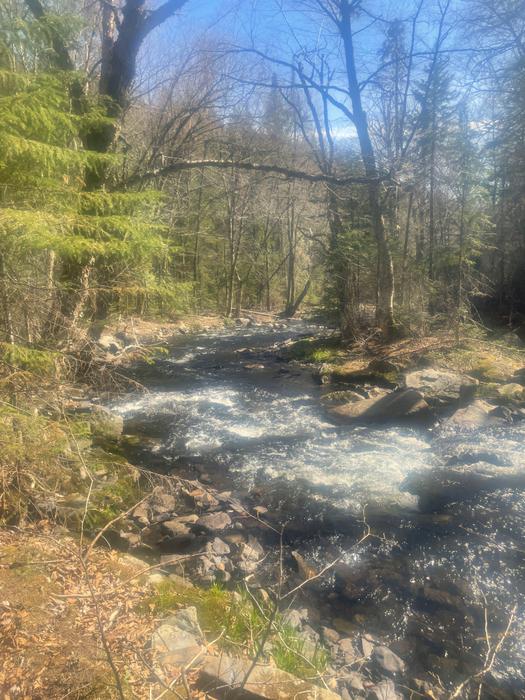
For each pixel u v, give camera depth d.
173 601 3.53
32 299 4.62
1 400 3.98
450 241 17.83
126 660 2.68
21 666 2.56
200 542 5.15
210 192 27.66
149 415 9.88
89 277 6.05
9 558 3.55
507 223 22.08
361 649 3.73
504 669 3.57
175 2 9.52
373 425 9.46
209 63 14.91
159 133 14.89
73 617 3.04
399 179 13.04
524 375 11.23
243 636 3.36
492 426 8.83
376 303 16.64
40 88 4.40
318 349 16.86
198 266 29.39
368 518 5.85
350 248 16.27
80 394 9.12
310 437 8.77
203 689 2.62
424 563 4.91
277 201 28.83
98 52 13.08
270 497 6.40
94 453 6.14
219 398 11.32
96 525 4.86
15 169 4.57
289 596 4.34
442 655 3.70
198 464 7.45
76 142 7.22
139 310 12.21
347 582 4.60
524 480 6.66
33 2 7.70
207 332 22.95
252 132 17.19
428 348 13.94
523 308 21.03
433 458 7.71
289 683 2.77
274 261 36.50
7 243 4.19
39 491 4.41
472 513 5.91
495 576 4.70
